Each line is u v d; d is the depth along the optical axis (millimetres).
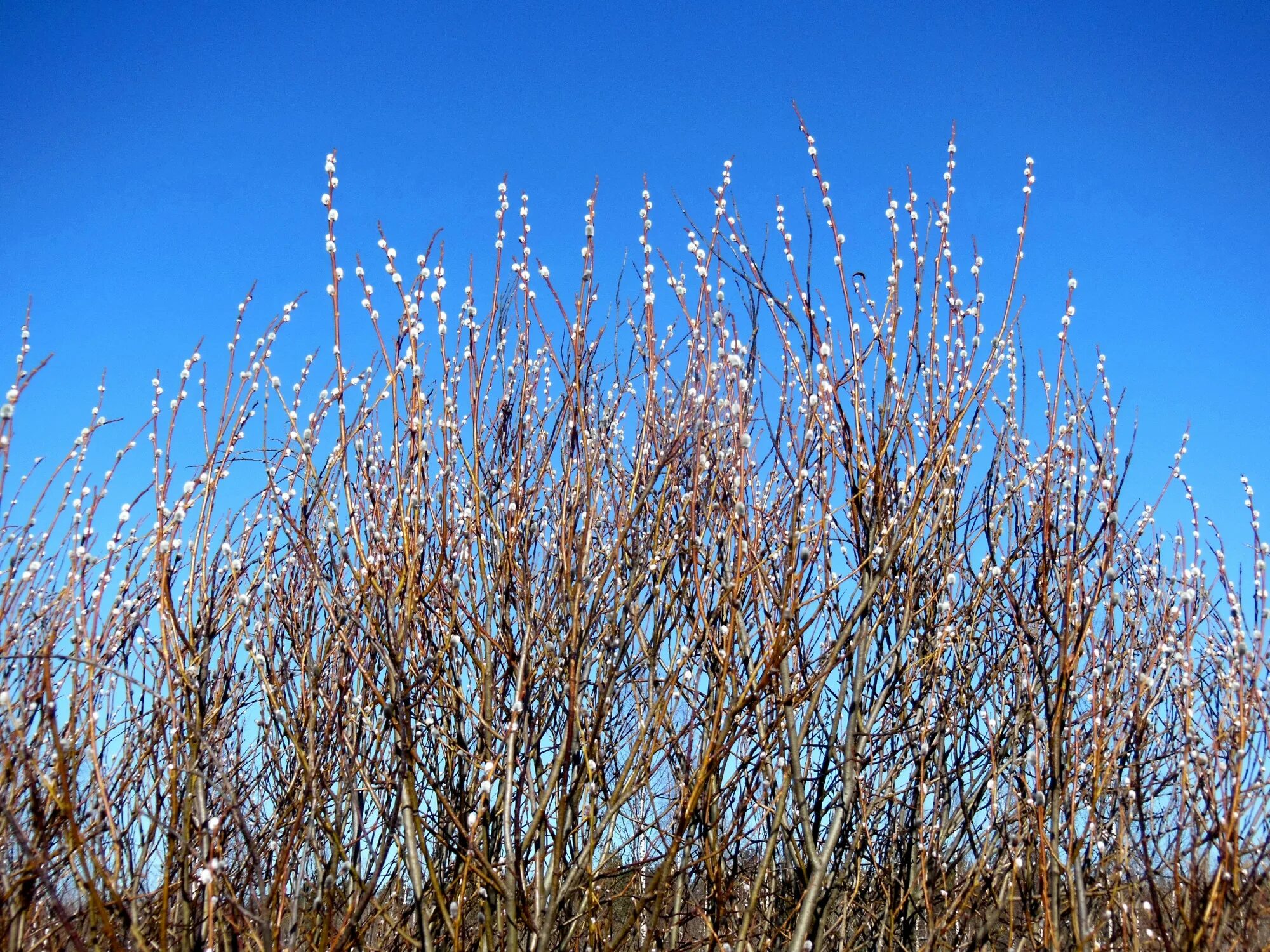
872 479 4254
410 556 3867
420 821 3701
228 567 4277
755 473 4500
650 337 4352
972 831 4418
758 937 4664
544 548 4473
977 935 4336
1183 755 4004
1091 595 4285
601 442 4301
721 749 3949
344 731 3957
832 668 4109
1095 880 4438
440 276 4309
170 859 3357
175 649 3586
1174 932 3621
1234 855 3424
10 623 3830
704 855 4176
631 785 3961
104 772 3969
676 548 4281
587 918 4125
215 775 3826
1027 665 4348
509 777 3803
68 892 3996
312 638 4211
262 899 3465
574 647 3938
